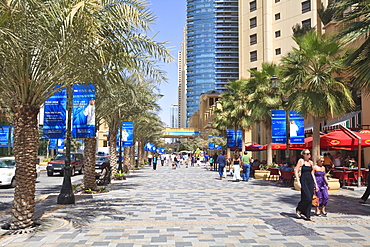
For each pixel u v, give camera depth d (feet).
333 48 48.60
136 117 94.22
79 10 22.29
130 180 73.46
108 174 61.26
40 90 25.88
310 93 49.42
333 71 50.65
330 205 36.86
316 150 50.67
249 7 178.70
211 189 54.34
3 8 20.52
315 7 151.84
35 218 29.58
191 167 156.46
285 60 55.47
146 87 71.87
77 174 104.27
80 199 42.37
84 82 30.42
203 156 222.48
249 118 93.20
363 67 31.48
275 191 51.39
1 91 25.99
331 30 78.48
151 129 147.54
